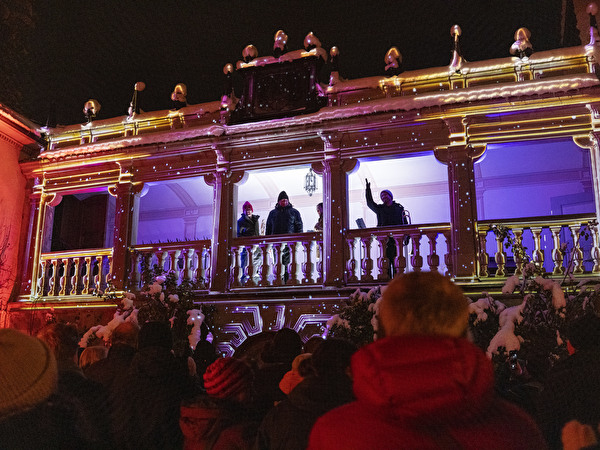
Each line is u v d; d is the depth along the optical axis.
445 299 1.85
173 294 10.48
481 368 1.73
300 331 10.69
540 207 14.64
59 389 2.73
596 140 9.94
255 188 15.45
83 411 2.78
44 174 13.27
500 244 10.02
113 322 10.00
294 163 11.48
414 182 15.09
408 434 1.67
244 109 11.98
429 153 10.91
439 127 10.76
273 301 10.89
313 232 11.15
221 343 11.00
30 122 13.08
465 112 10.53
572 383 3.15
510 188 14.88
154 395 3.64
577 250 9.62
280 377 4.12
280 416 2.84
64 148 12.90
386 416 1.70
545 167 14.42
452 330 1.83
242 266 11.60
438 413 1.65
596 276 9.44
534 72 10.52
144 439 3.56
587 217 9.73
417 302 1.83
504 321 7.92
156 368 3.69
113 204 16.05
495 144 10.55
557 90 10.02
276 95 11.84
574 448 2.39
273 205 16.02
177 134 12.03
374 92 11.36
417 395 1.65
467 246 10.10
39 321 12.46
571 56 10.29
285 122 11.39
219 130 11.71
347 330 9.10
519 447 1.70
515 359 7.28
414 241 10.52
